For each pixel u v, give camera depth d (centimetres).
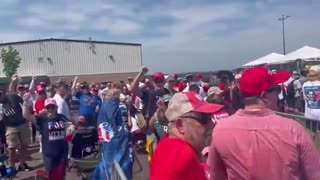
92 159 942
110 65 6931
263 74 316
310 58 2259
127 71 7156
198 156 275
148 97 974
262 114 311
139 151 1240
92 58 6731
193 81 1030
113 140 737
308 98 811
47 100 803
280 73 324
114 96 761
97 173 741
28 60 6406
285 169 294
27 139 1097
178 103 274
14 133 1052
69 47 6506
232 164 308
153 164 262
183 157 252
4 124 1081
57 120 809
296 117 759
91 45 6706
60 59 6425
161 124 752
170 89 905
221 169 324
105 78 6850
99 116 758
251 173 298
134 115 1199
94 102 1198
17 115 1060
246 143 303
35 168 1112
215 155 322
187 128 270
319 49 2302
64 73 6456
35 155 1305
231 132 311
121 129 745
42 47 6328
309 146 299
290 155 294
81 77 6562
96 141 977
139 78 930
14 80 1109
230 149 308
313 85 795
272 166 295
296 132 300
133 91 964
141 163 1097
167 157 255
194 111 270
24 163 1097
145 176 962
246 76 321
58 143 803
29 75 6391
